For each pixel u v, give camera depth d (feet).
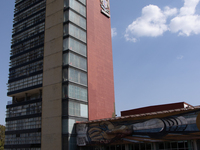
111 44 208.74
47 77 164.55
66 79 154.10
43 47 176.65
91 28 186.60
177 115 108.99
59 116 148.36
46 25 181.47
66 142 140.36
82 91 161.27
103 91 182.29
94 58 181.27
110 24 215.51
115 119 128.77
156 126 114.11
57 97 153.89
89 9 189.98
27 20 200.23
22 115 172.76
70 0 173.68
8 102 190.49
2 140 283.18
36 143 155.84
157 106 145.07
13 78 190.60
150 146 117.91
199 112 103.14
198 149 103.04
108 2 218.38
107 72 193.06
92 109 165.37
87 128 141.28
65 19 170.19
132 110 156.66
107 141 129.70
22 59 190.70
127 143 124.36
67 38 163.12
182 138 105.29
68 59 157.58
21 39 199.62
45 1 190.90
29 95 187.11
